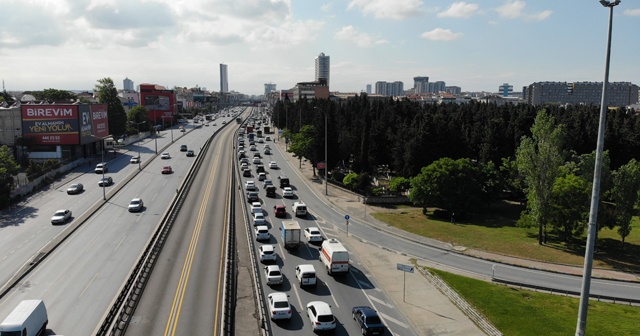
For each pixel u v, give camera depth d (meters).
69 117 114.31
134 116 188.75
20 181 88.50
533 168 65.00
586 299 26.48
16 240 58.38
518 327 39.09
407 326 39.50
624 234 63.06
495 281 50.22
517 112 126.38
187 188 88.12
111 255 52.56
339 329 37.97
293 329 37.53
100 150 135.88
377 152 106.19
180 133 197.38
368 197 88.06
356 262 55.25
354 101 169.12
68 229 62.62
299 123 159.00
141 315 34.84
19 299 40.88
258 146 161.75
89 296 41.44
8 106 125.31
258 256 54.81
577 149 104.88
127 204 77.75
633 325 39.84
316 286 47.00
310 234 61.62
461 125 117.50
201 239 56.38
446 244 63.62
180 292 39.53
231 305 37.47
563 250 62.62
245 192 89.06
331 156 106.50
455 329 39.16
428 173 79.88
